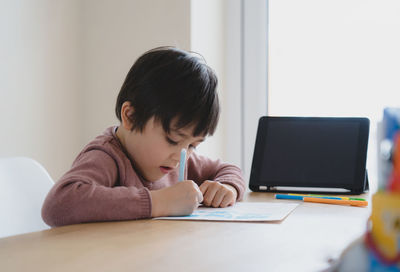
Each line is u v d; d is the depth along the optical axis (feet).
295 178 3.57
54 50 4.80
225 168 3.62
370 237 1.05
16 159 3.15
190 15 4.66
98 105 5.13
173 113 2.75
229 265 1.32
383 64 4.64
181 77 2.81
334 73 4.87
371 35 4.69
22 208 3.00
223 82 5.25
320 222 2.11
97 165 2.77
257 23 5.19
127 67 4.99
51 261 1.39
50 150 4.73
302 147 3.63
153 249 1.54
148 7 4.88
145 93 2.86
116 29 5.04
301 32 5.02
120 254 1.47
